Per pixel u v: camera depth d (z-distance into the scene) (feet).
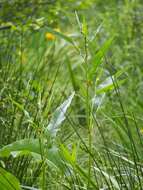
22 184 10.50
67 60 16.39
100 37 20.35
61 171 9.31
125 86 16.33
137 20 20.48
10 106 11.65
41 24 17.06
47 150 9.25
